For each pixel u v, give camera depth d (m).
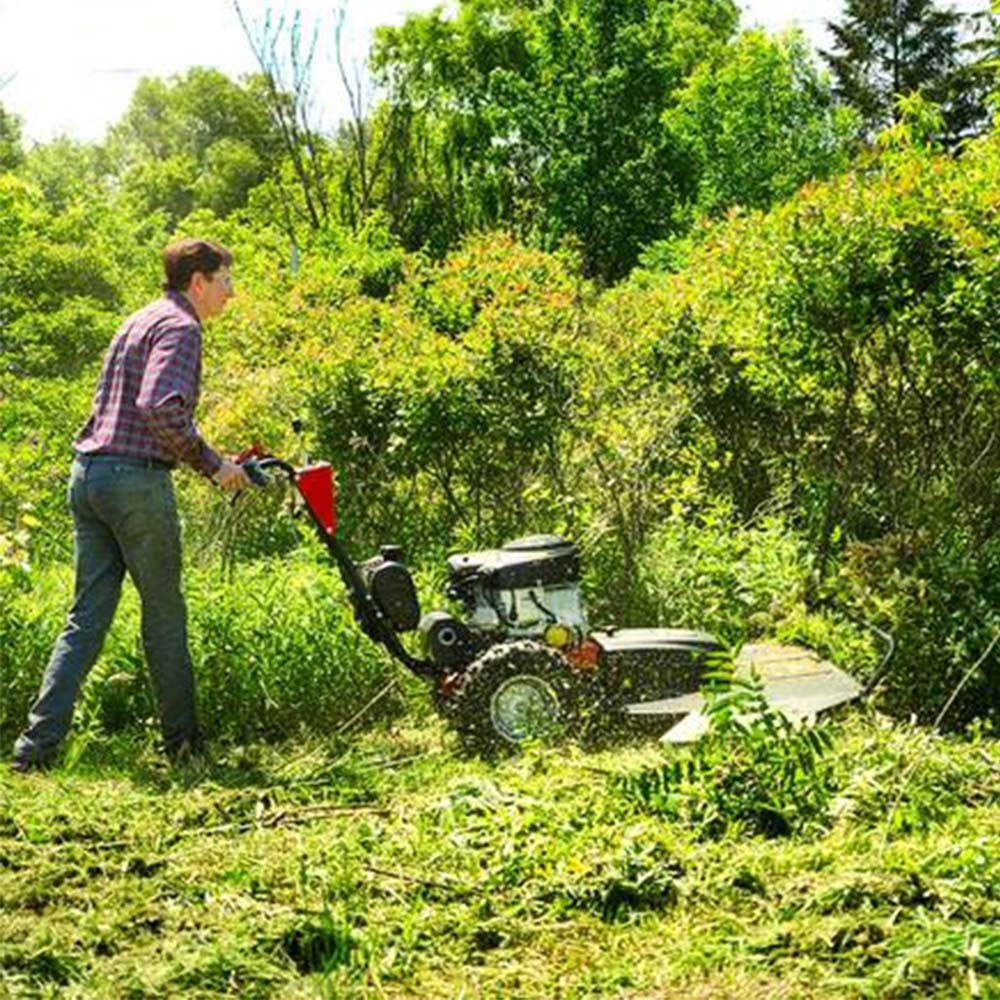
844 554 7.93
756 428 10.20
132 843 4.98
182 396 6.23
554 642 6.52
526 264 11.00
